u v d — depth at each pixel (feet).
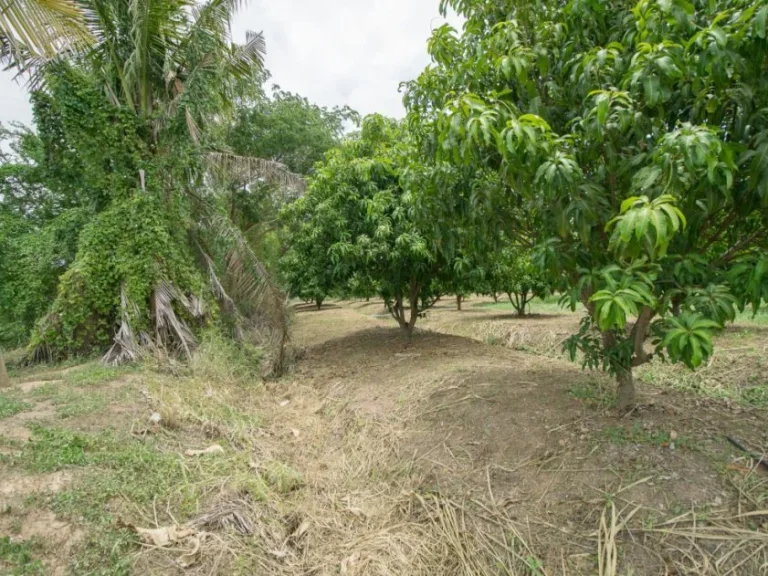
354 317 47.67
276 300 24.58
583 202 7.59
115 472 9.18
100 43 22.47
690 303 7.04
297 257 26.89
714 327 6.71
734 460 8.77
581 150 8.48
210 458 10.84
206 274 25.75
